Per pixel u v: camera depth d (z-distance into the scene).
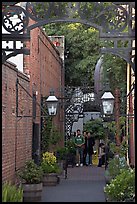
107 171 17.30
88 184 18.89
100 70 23.00
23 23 10.65
